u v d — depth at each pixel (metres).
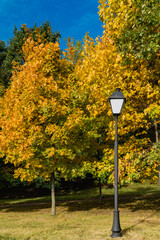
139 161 10.09
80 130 12.62
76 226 9.28
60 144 11.65
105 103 10.75
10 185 25.53
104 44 11.01
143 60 10.70
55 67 13.08
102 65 10.51
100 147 13.89
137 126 10.78
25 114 11.28
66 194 23.58
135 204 15.48
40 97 11.35
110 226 9.05
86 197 20.00
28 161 11.51
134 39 9.80
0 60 27.95
